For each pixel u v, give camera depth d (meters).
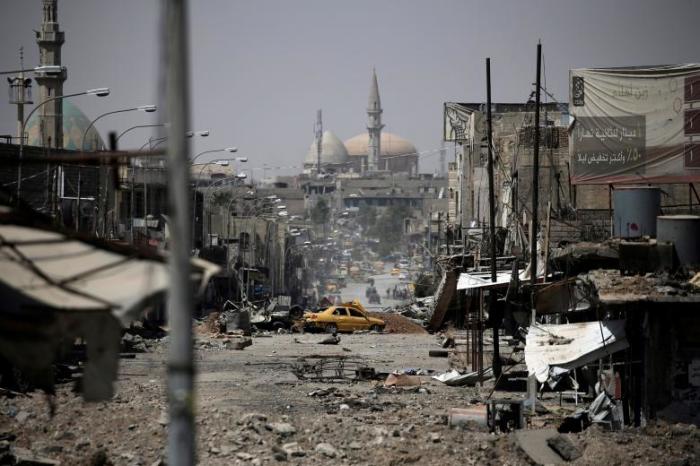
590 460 40.47
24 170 107.19
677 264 53.16
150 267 24.00
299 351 96.94
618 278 52.53
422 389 64.31
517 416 48.16
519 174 121.31
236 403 56.25
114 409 49.72
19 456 37.84
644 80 81.88
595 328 53.59
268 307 154.50
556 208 111.94
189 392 18.00
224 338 111.06
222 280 179.75
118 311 22.17
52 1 178.88
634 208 60.41
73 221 102.38
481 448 42.53
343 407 54.50
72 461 37.75
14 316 22.33
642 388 50.19
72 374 63.00
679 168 81.31
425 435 45.28
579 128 82.94
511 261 94.75
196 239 173.38
